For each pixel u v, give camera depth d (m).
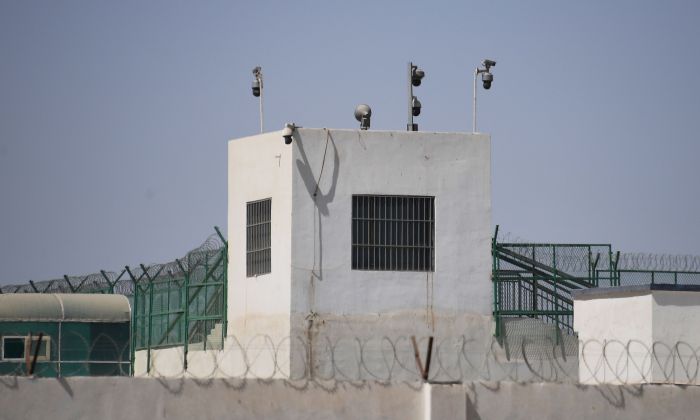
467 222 121.12
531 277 121.94
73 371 126.69
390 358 118.12
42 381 84.81
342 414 87.81
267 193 120.94
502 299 121.25
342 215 119.19
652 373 100.50
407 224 120.31
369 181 119.81
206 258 125.62
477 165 121.75
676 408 91.31
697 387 91.69
